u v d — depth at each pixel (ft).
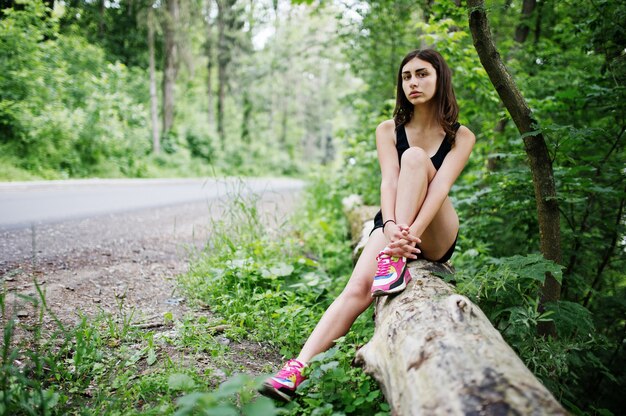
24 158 37.47
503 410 3.88
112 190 32.45
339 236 19.01
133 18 64.69
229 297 10.12
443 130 8.46
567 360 7.39
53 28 43.78
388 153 8.68
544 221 8.39
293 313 9.21
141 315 9.35
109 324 8.16
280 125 114.42
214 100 89.86
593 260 11.69
